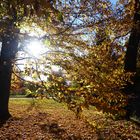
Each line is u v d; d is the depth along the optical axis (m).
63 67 8.70
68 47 9.79
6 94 17.08
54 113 19.11
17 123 16.02
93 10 10.45
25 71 8.46
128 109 18.27
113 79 8.68
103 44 11.00
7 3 6.30
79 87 7.65
